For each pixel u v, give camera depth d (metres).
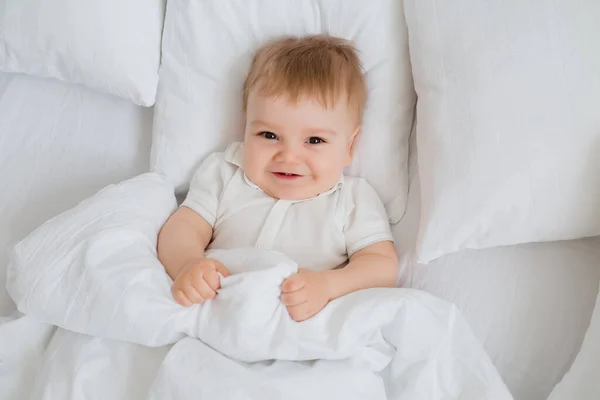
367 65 1.10
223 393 0.75
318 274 0.90
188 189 1.15
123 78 1.12
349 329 0.82
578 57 0.89
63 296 0.86
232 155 1.08
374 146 1.09
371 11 1.10
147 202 1.00
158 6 1.16
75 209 0.94
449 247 0.92
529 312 0.90
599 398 0.78
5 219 1.05
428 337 0.85
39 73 1.18
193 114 1.12
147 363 0.83
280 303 0.84
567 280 0.92
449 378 0.84
